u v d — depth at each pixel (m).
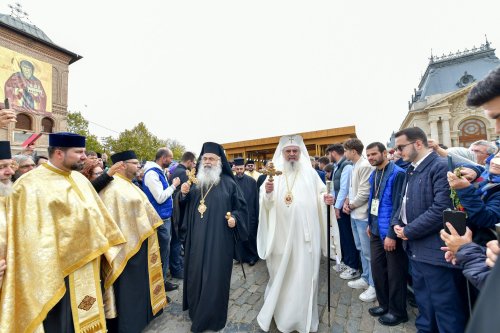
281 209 2.61
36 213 1.81
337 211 3.73
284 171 2.82
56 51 19.97
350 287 3.30
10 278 1.66
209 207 2.71
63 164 2.05
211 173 2.81
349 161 3.84
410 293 3.04
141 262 2.56
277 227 2.65
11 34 17.16
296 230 2.50
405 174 2.38
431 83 33.75
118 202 2.52
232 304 2.95
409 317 2.55
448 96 25.27
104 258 2.36
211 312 2.43
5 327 1.59
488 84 0.73
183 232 2.88
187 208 2.89
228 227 2.72
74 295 1.94
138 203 2.60
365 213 3.11
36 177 1.94
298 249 2.47
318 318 2.50
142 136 27.69
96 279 2.10
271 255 2.73
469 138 24.95
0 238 1.67
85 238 2.02
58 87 20.06
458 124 25.36
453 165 1.90
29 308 1.68
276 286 2.40
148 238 2.70
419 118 27.97
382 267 2.58
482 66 31.75
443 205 1.83
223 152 3.04
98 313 2.08
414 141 2.11
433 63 34.34
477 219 1.59
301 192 2.65
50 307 1.72
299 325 2.32
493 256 0.98
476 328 0.42
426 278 1.95
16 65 17.25
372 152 2.66
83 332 1.97
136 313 2.44
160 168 3.62
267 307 2.39
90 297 2.04
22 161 2.94
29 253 1.73
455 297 1.88
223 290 2.51
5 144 1.78
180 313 2.83
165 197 3.35
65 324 1.88
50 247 1.79
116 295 2.42
